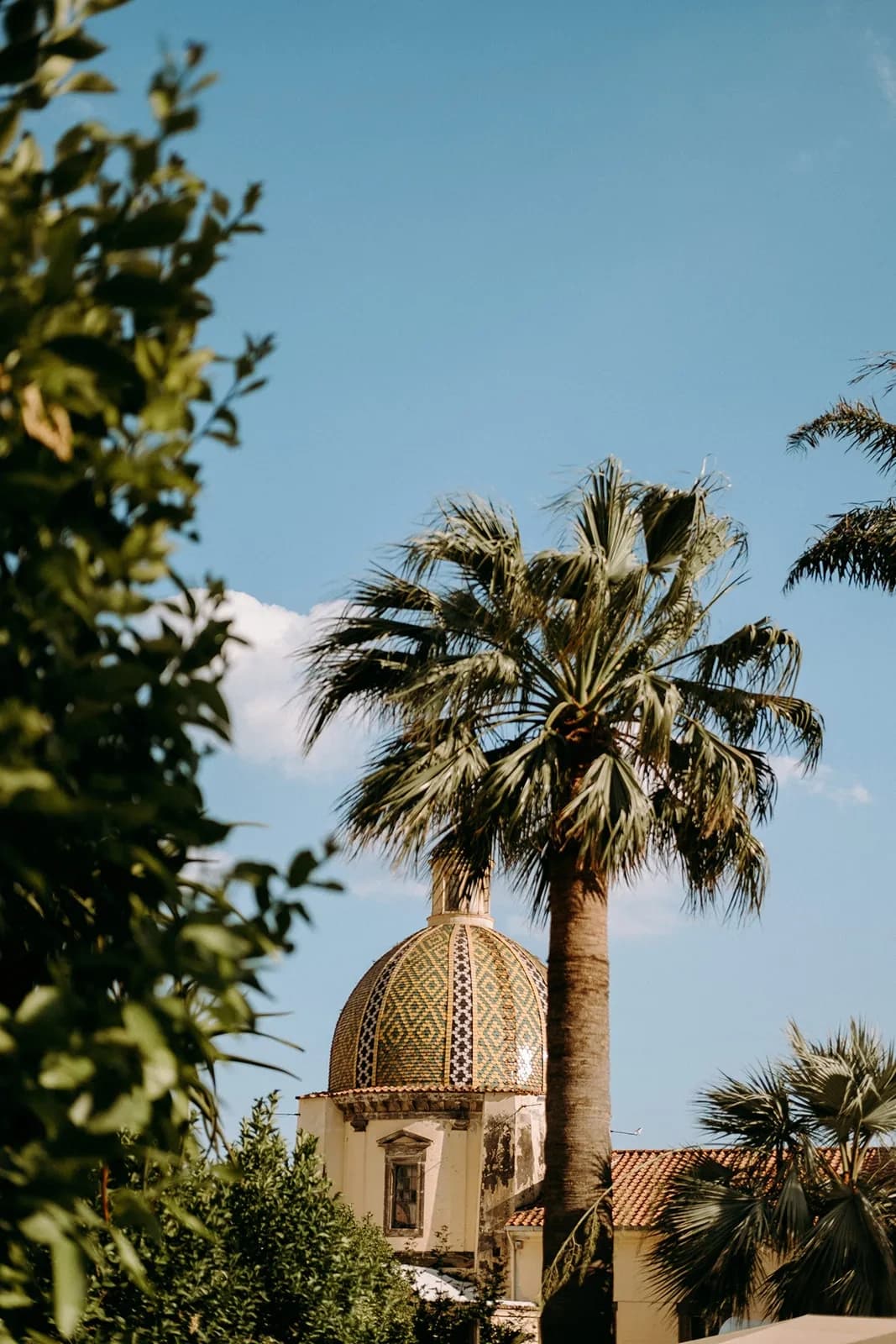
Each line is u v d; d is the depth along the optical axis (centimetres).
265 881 257
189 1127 326
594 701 1445
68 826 231
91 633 254
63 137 235
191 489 244
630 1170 3597
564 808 1376
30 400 225
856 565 1769
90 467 241
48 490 221
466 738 1411
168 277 249
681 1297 1642
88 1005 227
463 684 1376
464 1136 4425
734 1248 1579
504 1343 2227
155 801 244
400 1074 4522
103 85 244
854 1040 1731
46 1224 217
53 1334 334
